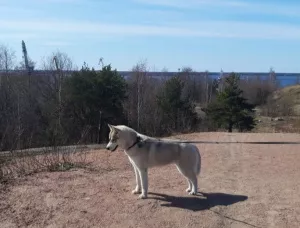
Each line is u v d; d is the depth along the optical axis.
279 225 6.58
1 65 43.62
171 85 36.69
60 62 46.75
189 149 7.76
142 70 46.28
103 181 8.95
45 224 6.50
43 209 7.10
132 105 35.94
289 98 66.50
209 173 9.99
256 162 11.41
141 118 32.41
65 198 7.67
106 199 7.66
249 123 36.59
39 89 40.72
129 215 6.89
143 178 7.68
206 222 6.66
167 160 7.69
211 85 61.88
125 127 7.61
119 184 8.71
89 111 33.59
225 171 10.23
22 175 9.35
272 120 48.25
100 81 33.56
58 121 29.80
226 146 14.22
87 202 7.48
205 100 57.41
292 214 7.04
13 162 10.46
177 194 8.02
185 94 44.25
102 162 11.07
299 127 31.47
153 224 6.55
